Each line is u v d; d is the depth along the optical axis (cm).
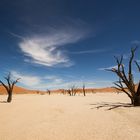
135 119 1330
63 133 1041
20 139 959
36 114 1716
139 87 2123
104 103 2617
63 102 2964
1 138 981
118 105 2244
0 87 14500
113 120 1334
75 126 1195
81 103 2692
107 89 17900
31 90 17850
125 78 2266
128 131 1026
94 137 948
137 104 2108
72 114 1659
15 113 1798
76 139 930
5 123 1344
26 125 1262
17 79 3381
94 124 1228
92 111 1792
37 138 966
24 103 2925
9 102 3216
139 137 914
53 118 1495
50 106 2338
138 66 2133
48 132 1070
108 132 1024
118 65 2275
